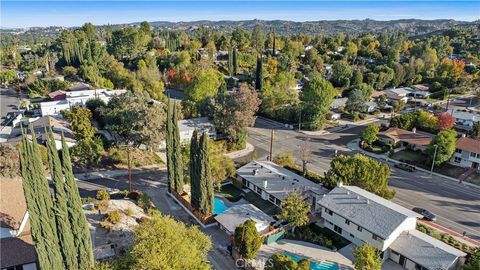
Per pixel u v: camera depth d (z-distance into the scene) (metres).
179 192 55.03
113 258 39.44
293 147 80.69
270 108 101.44
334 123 99.19
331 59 186.25
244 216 47.62
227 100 79.81
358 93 108.19
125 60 160.12
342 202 48.16
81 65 145.12
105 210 48.78
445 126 84.81
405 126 88.06
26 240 39.31
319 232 48.06
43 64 158.50
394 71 143.62
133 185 60.09
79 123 73.44
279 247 44.81
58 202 30.89
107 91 109.69
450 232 48.25
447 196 58.44
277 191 55.31
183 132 76.06
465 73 148.62
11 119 92.19
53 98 106.62
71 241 32.44
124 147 70.94
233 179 62.19
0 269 35.69
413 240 42.34
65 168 31.20
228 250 44.09
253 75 134.12
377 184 53.38
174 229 36.31
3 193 45.25
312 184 56.66
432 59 163.50
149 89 114.75
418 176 66.19
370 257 37.47
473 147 67.62
